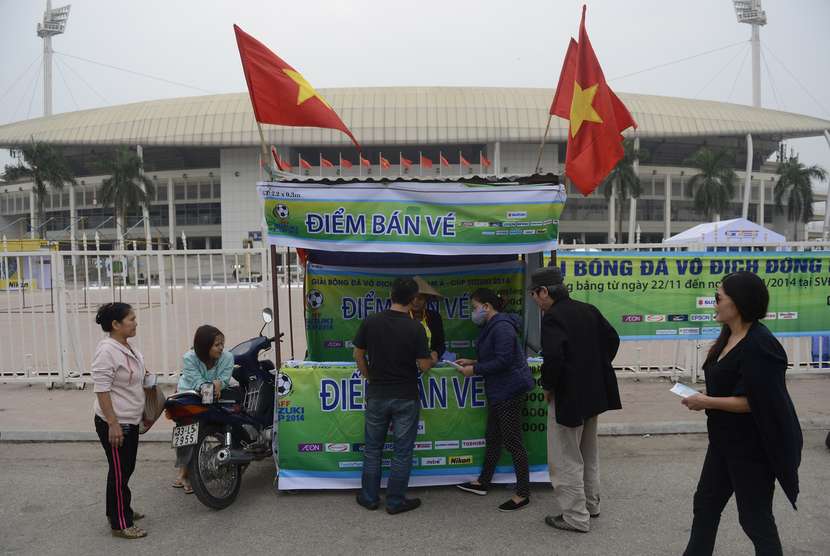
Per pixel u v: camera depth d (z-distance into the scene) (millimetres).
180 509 4324
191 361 4484
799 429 2766
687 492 4594
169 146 66688
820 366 8297
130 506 3998
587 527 3881
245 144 64938
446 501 4426
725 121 68375
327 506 4352
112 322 3812
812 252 7863
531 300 5469
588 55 4902
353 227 4488
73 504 4449
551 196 4539
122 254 8016
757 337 2752
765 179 74188
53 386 8078
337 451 4621
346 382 4633
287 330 12531
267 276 7895
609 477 4941
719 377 2871
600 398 3850
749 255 7809
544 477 4680
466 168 62688
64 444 5980
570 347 3758
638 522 4043
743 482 2805
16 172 70375
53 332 13562
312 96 4793
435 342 5199
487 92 68562
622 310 7758
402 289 4207
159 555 3619
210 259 7898
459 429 4691
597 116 4887
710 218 57344
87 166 74312
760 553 2746
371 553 3615
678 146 72875
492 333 4227
